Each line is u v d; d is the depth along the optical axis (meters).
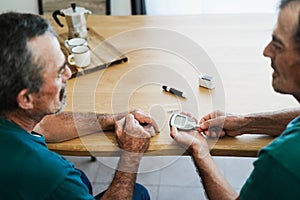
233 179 2.33
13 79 1.06
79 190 1.16
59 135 1.46
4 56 1.04
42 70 1.09
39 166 1.12
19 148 1.12
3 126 1.14
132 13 2.86
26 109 1.15
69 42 1.89
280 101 1.56
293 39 1.00
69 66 1.78
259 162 1.03
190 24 2.06
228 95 1.60
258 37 1.93
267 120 1.44
